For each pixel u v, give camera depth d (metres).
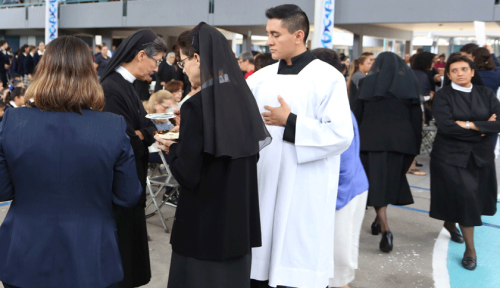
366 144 3.60
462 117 3.36
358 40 13.92
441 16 10.85
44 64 1.59
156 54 2.37
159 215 4.03
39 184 1.55
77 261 1.56
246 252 1.88
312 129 2.20
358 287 3.06
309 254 2.33
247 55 6.81
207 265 1.86
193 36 1.88
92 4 17.70
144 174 2.42
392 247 3.59
